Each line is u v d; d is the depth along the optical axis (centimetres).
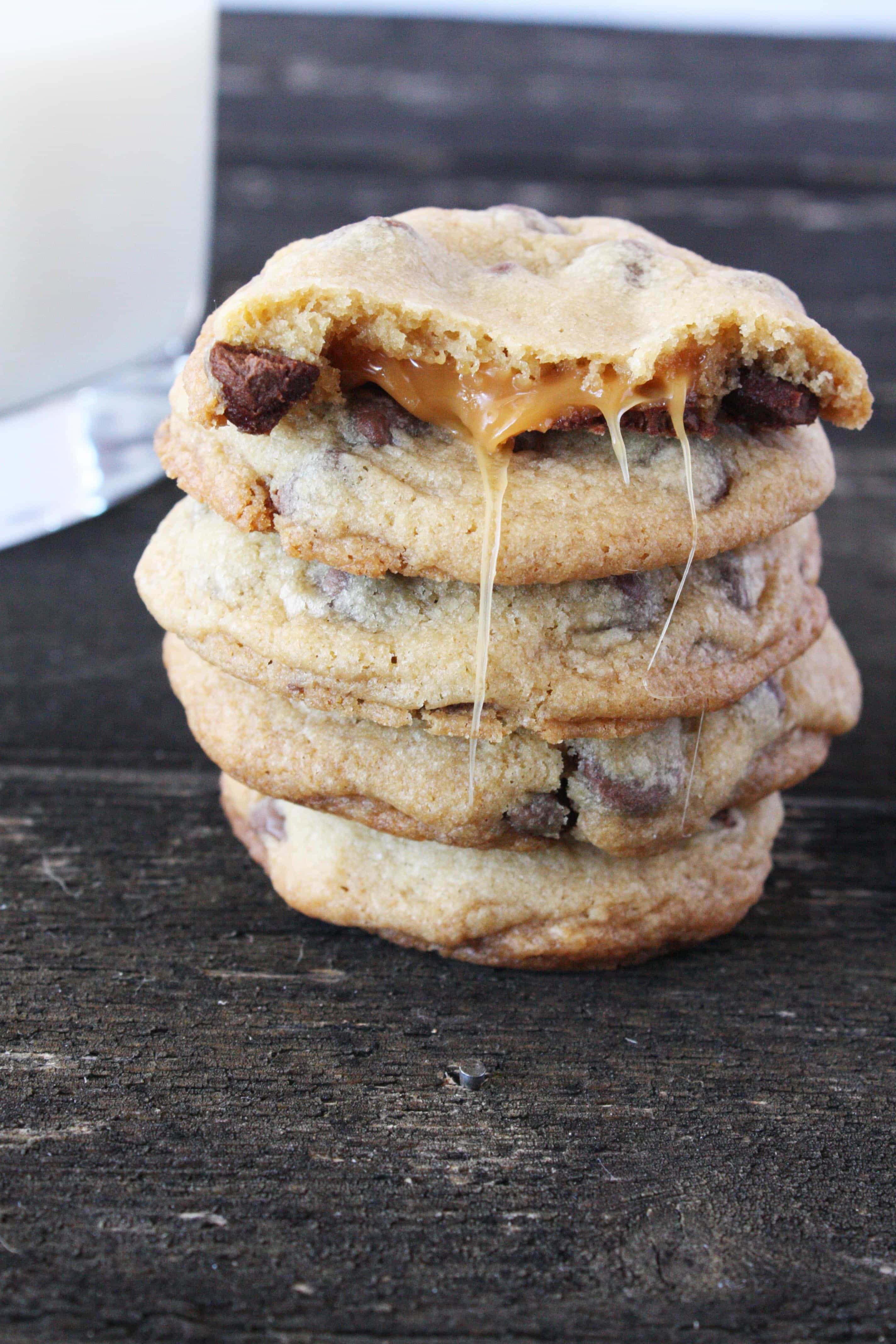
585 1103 32
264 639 32
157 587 34
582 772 33
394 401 33
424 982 34
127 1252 30
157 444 33
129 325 45
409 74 66
